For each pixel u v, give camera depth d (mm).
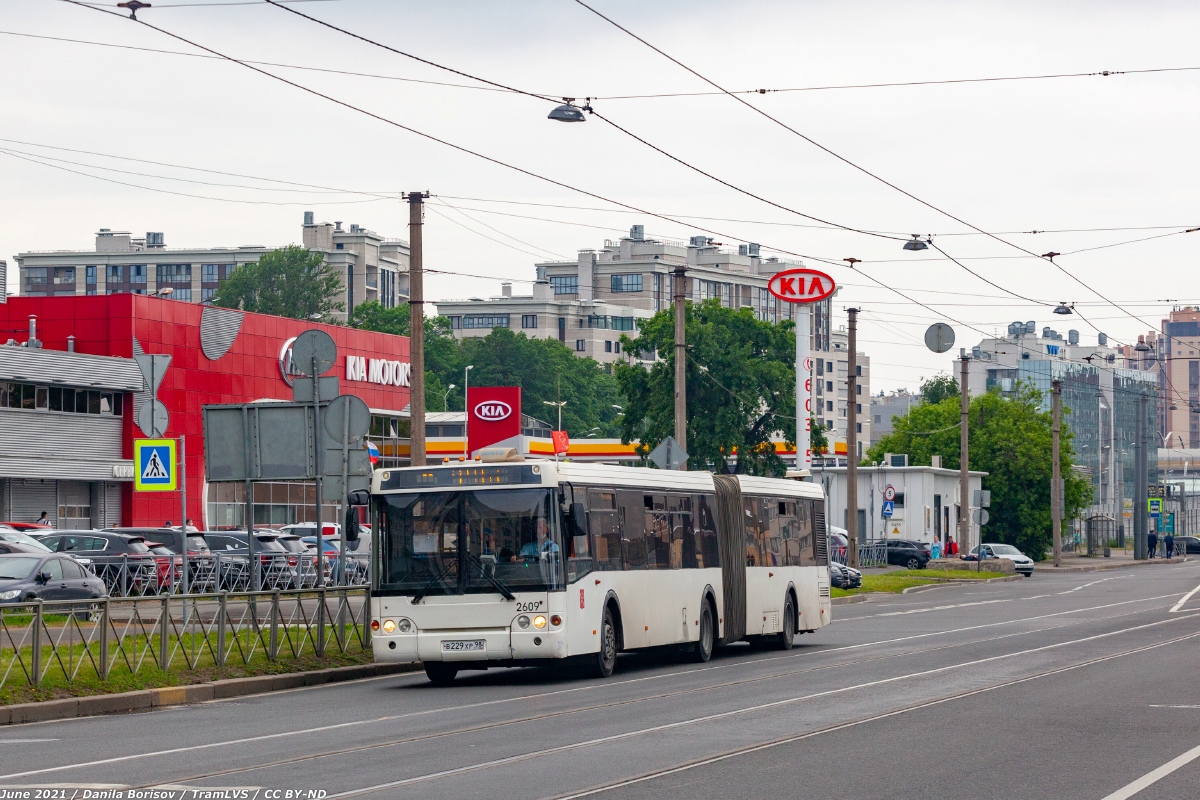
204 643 27656
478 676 31016
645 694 25203
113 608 25562
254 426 31953
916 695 24094
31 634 23844
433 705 24094
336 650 31672
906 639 39844
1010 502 130125
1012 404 133000
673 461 49781
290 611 30219
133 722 22281
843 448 134375
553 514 28156
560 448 99750
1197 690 24766
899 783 14859
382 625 28266
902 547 102625
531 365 195250
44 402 72875
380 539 28625
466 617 27891
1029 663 30750
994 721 20312
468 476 28500
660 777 15312
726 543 35750
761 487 38312
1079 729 19391
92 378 74562
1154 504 152250
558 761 16609
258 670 28562
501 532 28156
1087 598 64875
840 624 48250
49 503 73625
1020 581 88688
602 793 14273
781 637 38250
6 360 69438
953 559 97938
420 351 39375
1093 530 160375
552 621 27734
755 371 111375
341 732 19984
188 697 25844
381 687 28391
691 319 112250
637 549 31344
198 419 81750
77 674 24672
